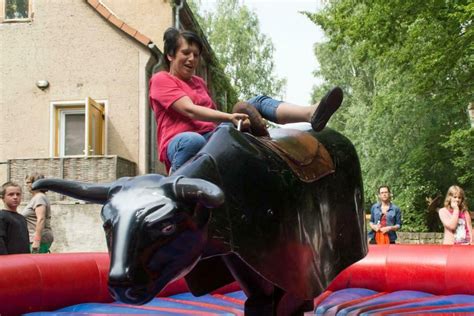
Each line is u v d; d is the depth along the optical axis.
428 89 13.55
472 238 6.44
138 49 14.92
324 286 2.91
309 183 2.89
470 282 4.51
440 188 18.78
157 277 2.11
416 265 4.75
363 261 4.94
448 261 4.65
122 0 16.72
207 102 3.11
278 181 2.67
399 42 12.97
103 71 14.99
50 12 15.22
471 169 15.93
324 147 3.20
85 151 13.95
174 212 2.13
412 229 19.27
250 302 2.84
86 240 12.95
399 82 17.27
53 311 3.87
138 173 14.73
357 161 3.40
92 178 13.82
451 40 12.17
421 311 3.77
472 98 14.19
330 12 14.15
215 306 3.96
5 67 15.22
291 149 2.89
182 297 4.41
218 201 2.06
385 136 18.83
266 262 2.52
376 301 4.27
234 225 2.43
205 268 2.82
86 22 15.10
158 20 16.64
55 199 13.41
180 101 2.85
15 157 14.99
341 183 3.20
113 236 2.09
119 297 2.04
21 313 3.66
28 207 6.98
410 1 12.04
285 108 3.04
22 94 15.15
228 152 2.54
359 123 22.27
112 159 13.80
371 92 25.28
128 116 14.84
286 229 2.66
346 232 3.19
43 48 15.17
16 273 3.66
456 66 13.48
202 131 2.98
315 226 2.90
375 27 12.70
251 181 2.56
